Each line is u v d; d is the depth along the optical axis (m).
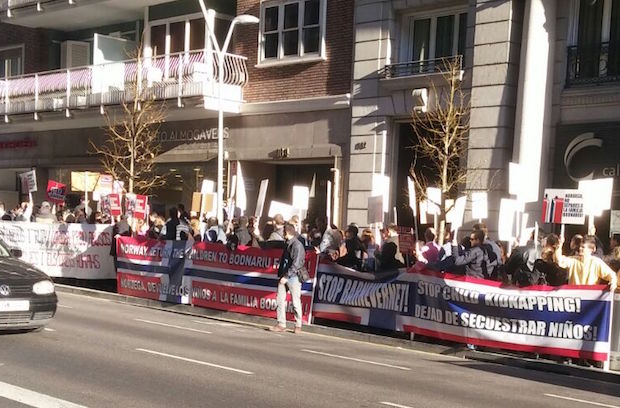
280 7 21.64
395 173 19.16
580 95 15.84
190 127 23.50
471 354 11.41
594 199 11.79
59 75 25.56
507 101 16.64
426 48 18.84
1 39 30.42
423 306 12.17
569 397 8.55
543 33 16.31
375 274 12.88
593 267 10.87
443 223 15.37
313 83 20.72
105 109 23.84
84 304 14.84
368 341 12.55
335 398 7.44
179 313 15.07
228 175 22.30
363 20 19.45
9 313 9.36
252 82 22.16
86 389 7.19
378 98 19.06
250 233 15.39
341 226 19.77
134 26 26.44
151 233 17.55
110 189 20.91
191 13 23.73
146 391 7.23
